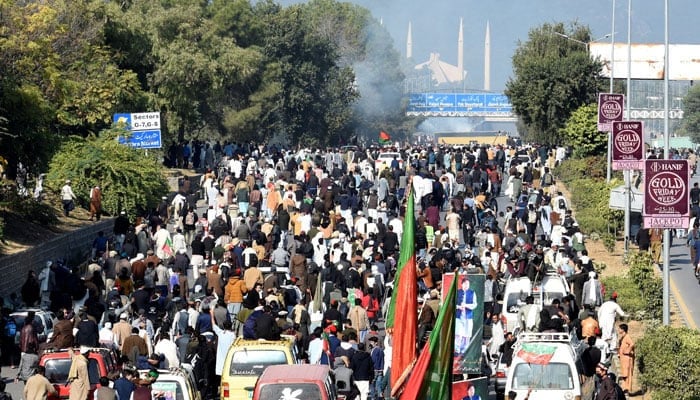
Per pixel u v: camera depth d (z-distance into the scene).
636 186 54.53
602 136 74.31
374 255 36.75
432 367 11.64
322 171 60.59
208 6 104.44
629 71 63.41
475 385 22.12
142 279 34.41
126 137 53.09
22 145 46.66
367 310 33.88
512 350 26.19
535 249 37.25
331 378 22.09
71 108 56.00
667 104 38.25
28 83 49.03
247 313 29.06
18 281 37.75
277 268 34.88
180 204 47.91
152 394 22.05
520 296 32.47
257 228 41.91
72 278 34.47
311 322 31.69
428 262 38.50
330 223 43.50
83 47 59.62
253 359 24.05
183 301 29.98
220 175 63.81
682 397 26.61
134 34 70.88
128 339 26.06
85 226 46.53
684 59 113.00
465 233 46.66
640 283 37.69
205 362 26.81
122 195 50.66
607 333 30.81
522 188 57.62
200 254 40.28
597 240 52.78
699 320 35.50
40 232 42.81
